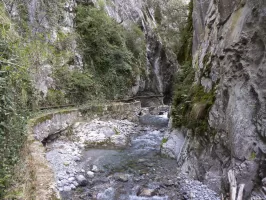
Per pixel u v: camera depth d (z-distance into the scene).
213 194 4.72
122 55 14.72
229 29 5.49
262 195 3.73
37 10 10.24
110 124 10.74
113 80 14.28
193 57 9.72
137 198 4.84
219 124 5.12
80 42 12.95
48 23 10.87
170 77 23.19
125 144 8.80
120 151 8.02
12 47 4.71
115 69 14.37
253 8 4.53
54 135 8.32
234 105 4.63
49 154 6.95
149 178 5.79
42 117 7.25
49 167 3.69
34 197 2.79
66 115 9.12
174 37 21.36
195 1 10.16
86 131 9.48
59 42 11.31
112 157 7.40
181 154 6.71
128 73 15.84
